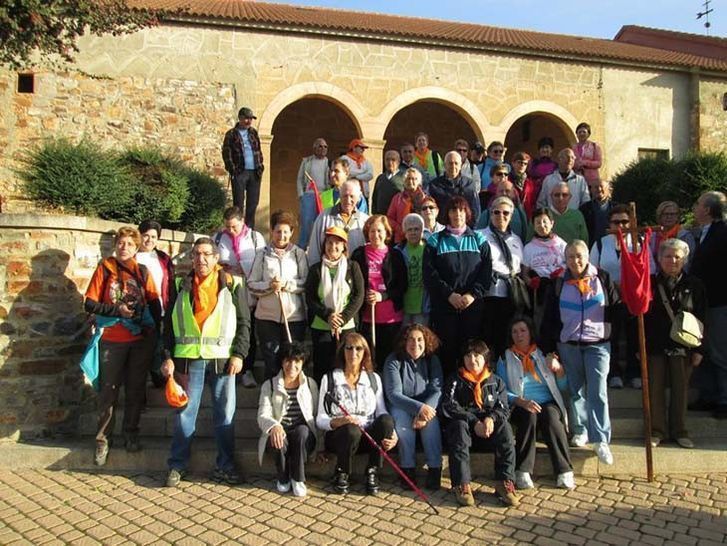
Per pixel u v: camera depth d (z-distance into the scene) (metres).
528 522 4.12
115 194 6.88
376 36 11.84
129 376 5.05
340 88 11.81
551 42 13.65
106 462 5.01
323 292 5.10
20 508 4.27
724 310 5.51
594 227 6.66
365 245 5.48
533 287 5.55
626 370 6.02
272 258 5.29
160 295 5.59
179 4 11.86
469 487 4.45
